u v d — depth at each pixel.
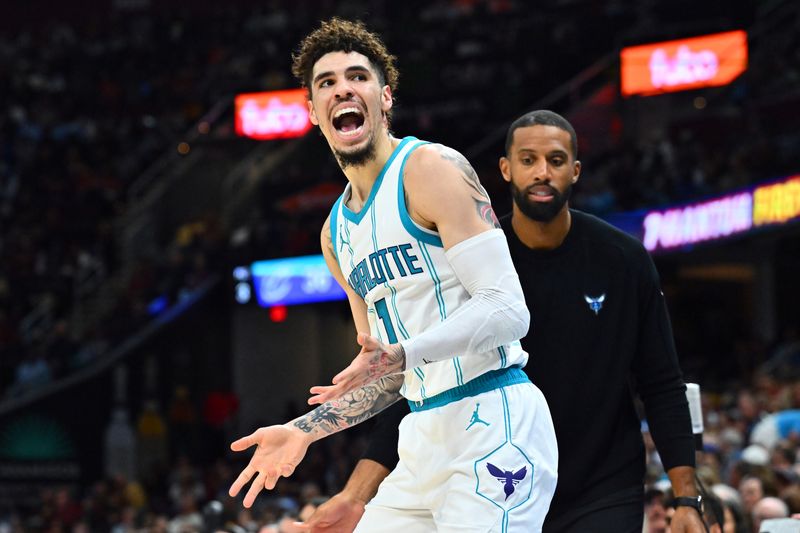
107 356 23.75
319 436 4.14
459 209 3.93
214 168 28.83
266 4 35.25
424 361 3.79
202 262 24.27
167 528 15.77
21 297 26.14
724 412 15.51
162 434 22.98
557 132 4.69
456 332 3.82
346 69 4.03
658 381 4.87
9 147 30.30
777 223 19.84
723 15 27.98
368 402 4.23
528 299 4.84
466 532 3.94
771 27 28.83
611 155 25.50
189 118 30.91
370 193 4.09
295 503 13.51
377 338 3.84
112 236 27.28
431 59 30.58
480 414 4.03
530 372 4.84
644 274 4.84
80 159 29.95
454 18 32.66
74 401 23.09
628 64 26.41
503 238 3.99
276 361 24.98
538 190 4.69
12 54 34.66
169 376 23.91
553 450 4.14
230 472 19.30
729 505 6.97
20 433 23.22
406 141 4.08
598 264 4.83
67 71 33.59
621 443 4.84
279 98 28.47
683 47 25.98
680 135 25.44
